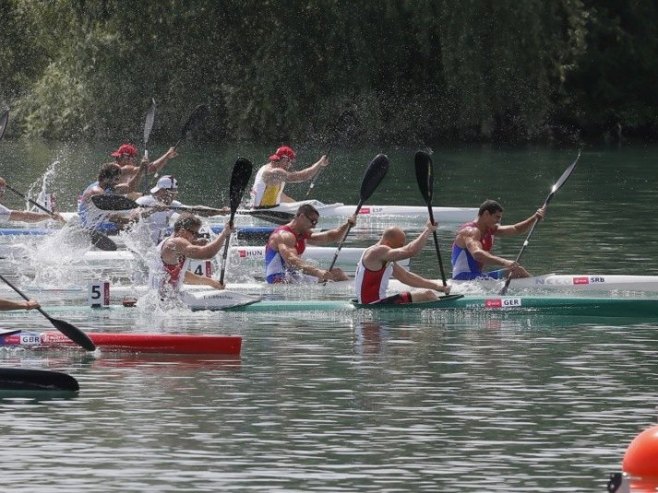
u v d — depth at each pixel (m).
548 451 35.41
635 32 187.00
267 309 56.28
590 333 52.06
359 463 34.28
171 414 39.03
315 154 154.00
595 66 185.38
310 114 166.00
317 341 50.03
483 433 37.16
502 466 34.06
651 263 69.12
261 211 73.12
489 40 162.38
